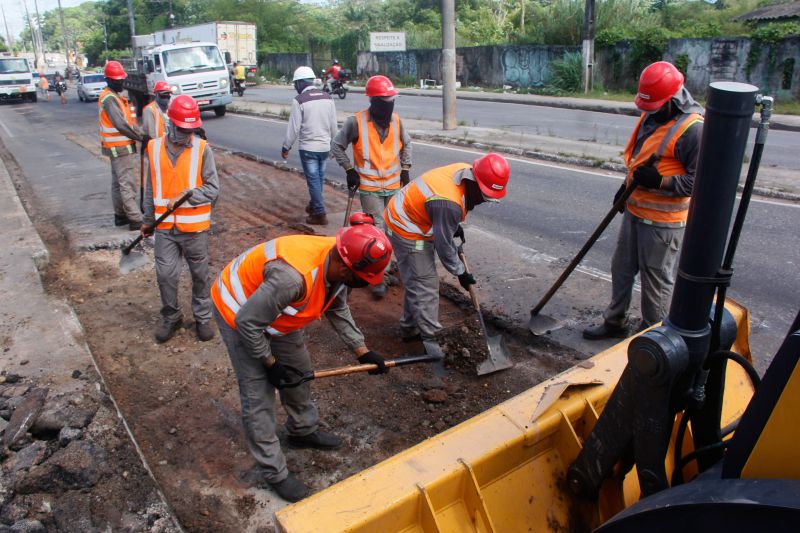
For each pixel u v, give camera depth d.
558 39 28.33
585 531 2.37
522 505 2.30
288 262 2.88
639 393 2.01
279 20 53.22
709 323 1.98
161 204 4.86
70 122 21.98
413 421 4.00
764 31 20.44
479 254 6.84
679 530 1.63
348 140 5.92
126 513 3.23
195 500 3.38
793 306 5.25
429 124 16.41
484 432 2.30
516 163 11.30
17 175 11.87
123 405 4.25
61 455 3.46
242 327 2.88
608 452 2.21
